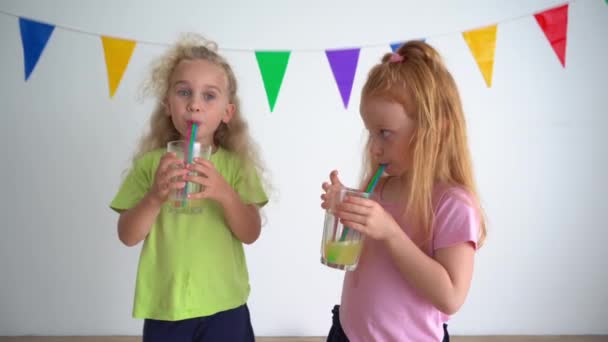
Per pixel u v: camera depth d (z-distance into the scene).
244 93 1.72
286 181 1.77
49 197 1.72
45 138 1.69
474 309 1.86
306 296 1.83
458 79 1.75
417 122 0.83
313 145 1.76
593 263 1.83
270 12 1.70
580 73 1.76
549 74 1.76
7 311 1.75
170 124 1.20
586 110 1.77
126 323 1.80
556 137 1.78
